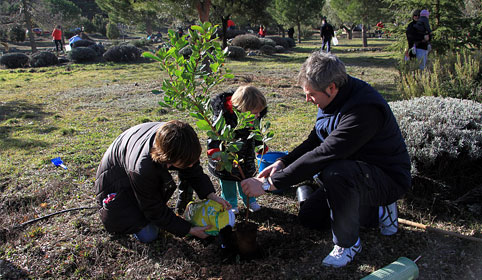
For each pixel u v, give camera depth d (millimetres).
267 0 18609
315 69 2254
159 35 40500
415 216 3074
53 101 8594
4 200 3502
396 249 2645
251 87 2826
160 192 2469
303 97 8414
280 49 21891
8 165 4379
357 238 2451
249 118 2379
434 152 3287
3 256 2621
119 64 16734
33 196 3559
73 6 44812
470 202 3156
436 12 10008
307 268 2471
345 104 2322
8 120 6715
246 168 3082
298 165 2363
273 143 4980
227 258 2602
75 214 3201
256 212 3258
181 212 3217
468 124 3566
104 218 2652
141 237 2732
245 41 21172
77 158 4562
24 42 36969
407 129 3535
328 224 2875
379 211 2723
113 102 8297
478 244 2629
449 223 2953
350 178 2266
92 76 12938
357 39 36750
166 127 2154
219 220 2611
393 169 2438
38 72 14750
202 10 13805
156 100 8344
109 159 2615
